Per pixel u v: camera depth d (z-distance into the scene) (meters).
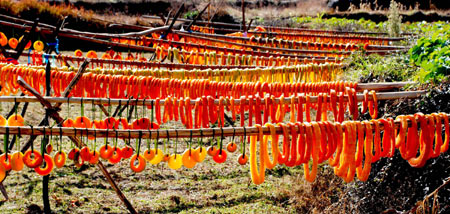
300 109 4.02
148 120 4.03
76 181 5.57
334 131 3.21
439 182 3.95
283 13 21.33
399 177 4.23
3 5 14.16
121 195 4.45
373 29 16.28
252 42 8.80
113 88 4.75
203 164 6.34
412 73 4.88
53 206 4.91
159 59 7.61
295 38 10.62
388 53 7.31
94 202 5.11
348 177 3.27
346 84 4.64
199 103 3.91
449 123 3.48
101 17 16.08
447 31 5.11
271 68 5.71
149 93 4.75
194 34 8.79
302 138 3.21
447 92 4.07
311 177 3.21
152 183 5.69
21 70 4.91
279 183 5.71
